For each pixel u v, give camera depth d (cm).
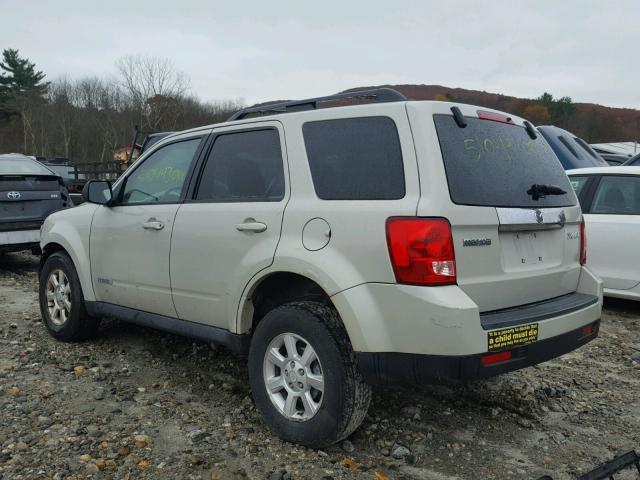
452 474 323
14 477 302
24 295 723
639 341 557
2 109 6950
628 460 266
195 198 412
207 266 388
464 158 320
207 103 5156
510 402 416
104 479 305
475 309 292
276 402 351
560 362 501
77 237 503
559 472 327
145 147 988
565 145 958
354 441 355
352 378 317
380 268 305
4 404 387
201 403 405
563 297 371
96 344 524
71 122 6141
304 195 345
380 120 328
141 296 445
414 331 296
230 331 379
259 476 311
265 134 380
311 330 327
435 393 427
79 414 378
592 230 644
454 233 299
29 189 862
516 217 327
